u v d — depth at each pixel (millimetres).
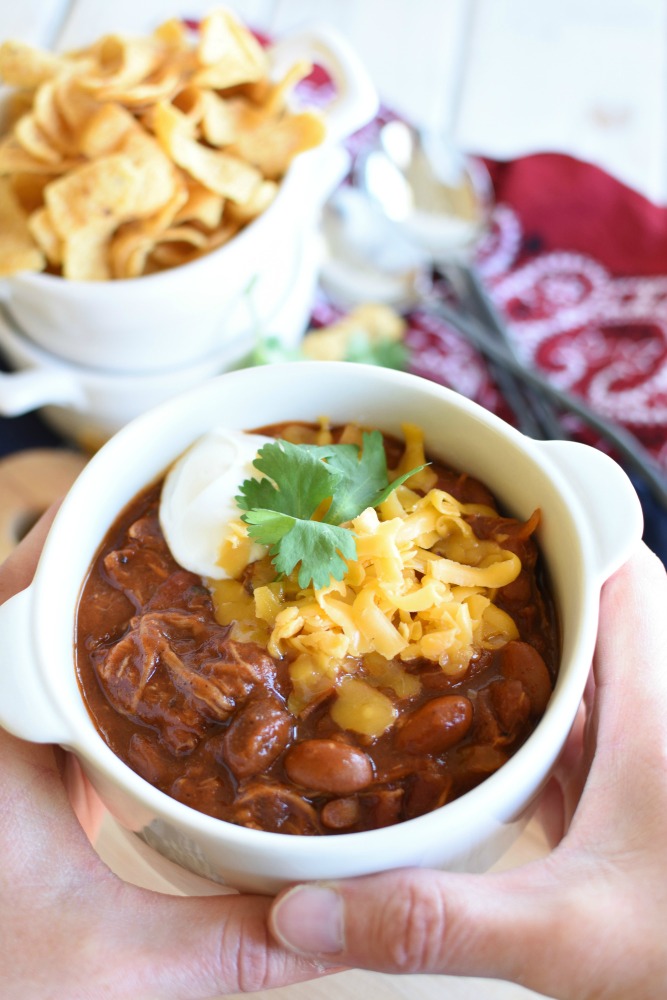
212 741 335
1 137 534
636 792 352
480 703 339
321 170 559
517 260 619
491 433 361
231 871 322
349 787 323
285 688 340
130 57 505
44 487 534
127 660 344
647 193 639
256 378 368
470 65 688
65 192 490
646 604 379
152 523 369
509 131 664
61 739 320
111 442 360
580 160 635
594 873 338
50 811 366
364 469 365
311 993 404
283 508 356
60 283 494
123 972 340
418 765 330
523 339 592
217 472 365
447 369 581
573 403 550
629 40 696
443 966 328
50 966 341
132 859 423
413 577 353
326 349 559
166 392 531
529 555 358
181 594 357
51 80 507
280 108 530
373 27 701
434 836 306
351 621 343
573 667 322
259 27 698
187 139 499
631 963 328
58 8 695
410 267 622
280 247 527
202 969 342
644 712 363
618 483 353
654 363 574
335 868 311
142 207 493
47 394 521
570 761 411
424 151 641
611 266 611
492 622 350
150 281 494
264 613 346
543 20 704
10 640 329
